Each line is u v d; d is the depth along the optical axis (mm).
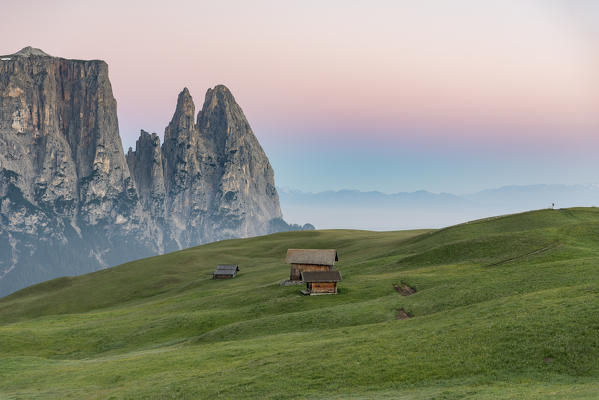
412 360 35094
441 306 55188
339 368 35812
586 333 32875
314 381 34219
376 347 39250
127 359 51000
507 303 44438
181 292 119500
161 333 66438
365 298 69750
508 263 76625
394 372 33625
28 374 49406
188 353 49469
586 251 76062
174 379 39875
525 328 35969
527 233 93688
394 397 29234
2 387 45562
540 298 43812
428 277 74375
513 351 33094
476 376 31031
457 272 76250
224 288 106812
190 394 35406
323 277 74625
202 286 119625
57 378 46594
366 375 33875
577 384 27438
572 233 90312
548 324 35656
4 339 68500
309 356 39969
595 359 29844
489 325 38438
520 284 56656
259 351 45469
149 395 36656
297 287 82875
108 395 38438
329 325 55531
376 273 90562
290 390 33219
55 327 79375
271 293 81312
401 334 42188
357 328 49625
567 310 37688
